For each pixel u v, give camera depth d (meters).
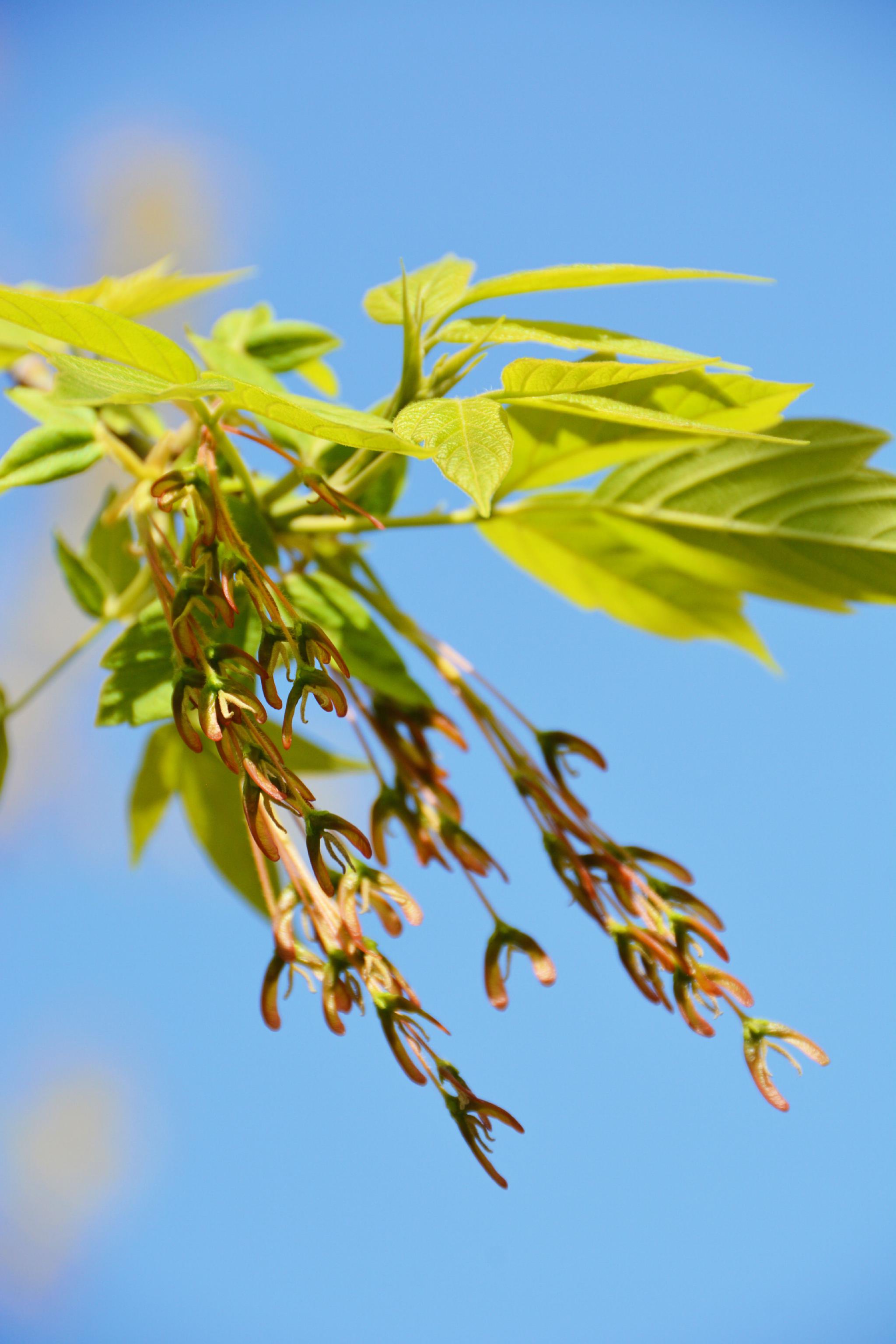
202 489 0.57
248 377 0.61
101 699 0.58
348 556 0.61
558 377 0.56
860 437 0.63
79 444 0.60
